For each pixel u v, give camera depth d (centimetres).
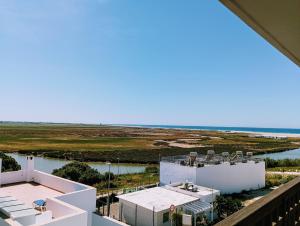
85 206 1112
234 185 2389
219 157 2553
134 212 1548
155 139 10062
